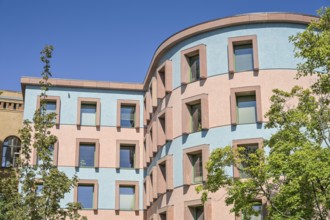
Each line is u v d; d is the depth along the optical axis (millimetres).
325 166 20359
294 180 21141
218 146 35188
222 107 35781
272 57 35844
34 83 48594
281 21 36438
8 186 24703
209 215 33906
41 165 25109
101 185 47594
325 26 24031
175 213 36688
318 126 24453
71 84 49156
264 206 31672
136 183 48156
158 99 41969
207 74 36906
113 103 49938
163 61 41219
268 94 35156
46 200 24000
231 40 36438
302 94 25938
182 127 37188
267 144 26141
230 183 24766
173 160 37812
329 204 21188
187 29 38219
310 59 23812
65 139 48000
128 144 49188
